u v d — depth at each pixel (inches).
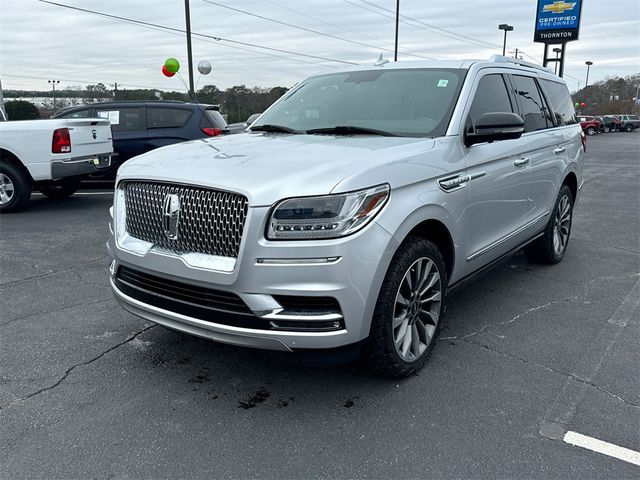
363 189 113.7
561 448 109.7
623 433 114.7
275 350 114.7
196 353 151.3
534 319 177.0
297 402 126.6
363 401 126.9
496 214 169.5
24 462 105.1
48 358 147.9
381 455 107.7
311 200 109.6
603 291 205.0
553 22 1222.9
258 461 106.0
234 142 148.5
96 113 434.0
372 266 114.2
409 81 171.2
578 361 147.4
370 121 160.7
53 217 343.9
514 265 239.9
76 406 124.6
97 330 166.6
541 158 200.8
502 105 180.5
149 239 128.6
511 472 102.7
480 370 141.9
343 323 112.9
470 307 187.6
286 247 109.0
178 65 593.3
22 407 123.9
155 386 133.6
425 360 141.0
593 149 1154.0
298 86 196.7
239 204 112.0
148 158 140.4
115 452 108.3
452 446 110.3
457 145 148.9
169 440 112.3
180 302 121.6
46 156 339.6
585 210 388.8
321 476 101.9
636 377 138.6
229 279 111.7
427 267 135.6
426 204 129.0
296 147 135.1
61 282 212.5
